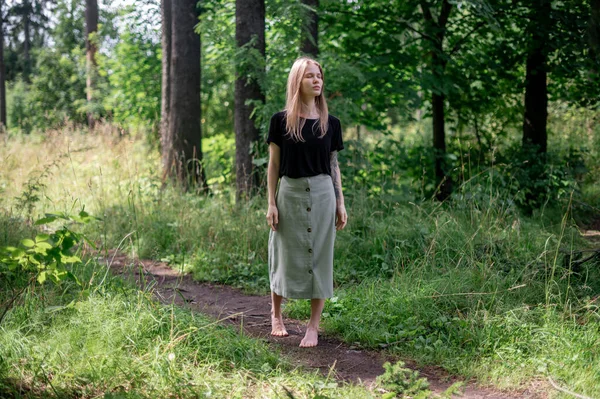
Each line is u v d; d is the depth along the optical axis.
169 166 9.66
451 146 10.18
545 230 6.73
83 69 21.95
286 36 8.18
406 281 5.01
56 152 11.23
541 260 5.20
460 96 9.62
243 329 4.27
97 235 6.99
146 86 14.56
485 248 5.47
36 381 3.04
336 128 4.01
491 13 7.68
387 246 5.97
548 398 3.14
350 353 3.92
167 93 11.29
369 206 7.43
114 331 3.55
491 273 4.86
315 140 3.85
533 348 3.72
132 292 4.27
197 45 9.77
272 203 3.96
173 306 3.95
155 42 14.65
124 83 14.80
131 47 14.59
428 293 4.64
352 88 8.34
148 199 8.16
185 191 8.89
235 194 8.18
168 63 11.27
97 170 10.02
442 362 3.69
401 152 8.89
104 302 3.96
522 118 10.71
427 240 5.86
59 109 21.62
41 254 3.05
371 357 3.86
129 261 6.25
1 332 3.47
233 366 3.42
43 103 22.02
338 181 4.07
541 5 8.47
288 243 3.91
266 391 3.14
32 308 3.93
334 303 4.78
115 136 12.48
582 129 12.63
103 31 17.55
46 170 8.04
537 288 4.66
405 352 3.87
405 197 7.84
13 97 26.89
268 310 4.86
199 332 3.65
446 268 5.29
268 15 8.27
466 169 8.95
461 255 5.34
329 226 3.96
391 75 8.52
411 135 14.26
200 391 3.02
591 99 9.68
